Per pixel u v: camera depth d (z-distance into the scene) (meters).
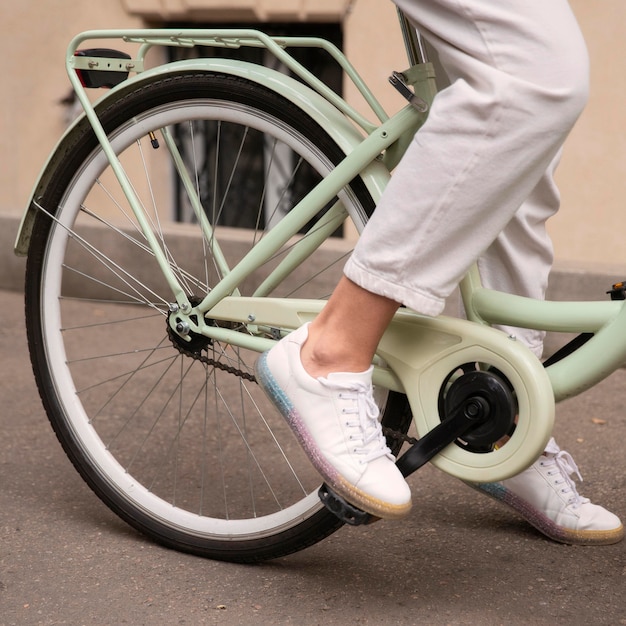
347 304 1.55
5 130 4.66
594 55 3.56
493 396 1.58
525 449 1.55
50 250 2.04
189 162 4.54
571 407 2.92
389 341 1.65
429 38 1.47
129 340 3.60
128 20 4.36
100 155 1.96
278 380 1.63
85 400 2.90
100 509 2.16
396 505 1.56
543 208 1.76
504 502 2.02
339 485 1.58
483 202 1.44
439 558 1.93
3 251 4.40
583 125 3.63
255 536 1.87
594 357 1.55
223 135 4.52
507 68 1.39
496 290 1.78
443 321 1.61
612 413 2.86
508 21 1.37
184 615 1.70
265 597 1.77
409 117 1.64
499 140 1.40
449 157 1.42
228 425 2.70
